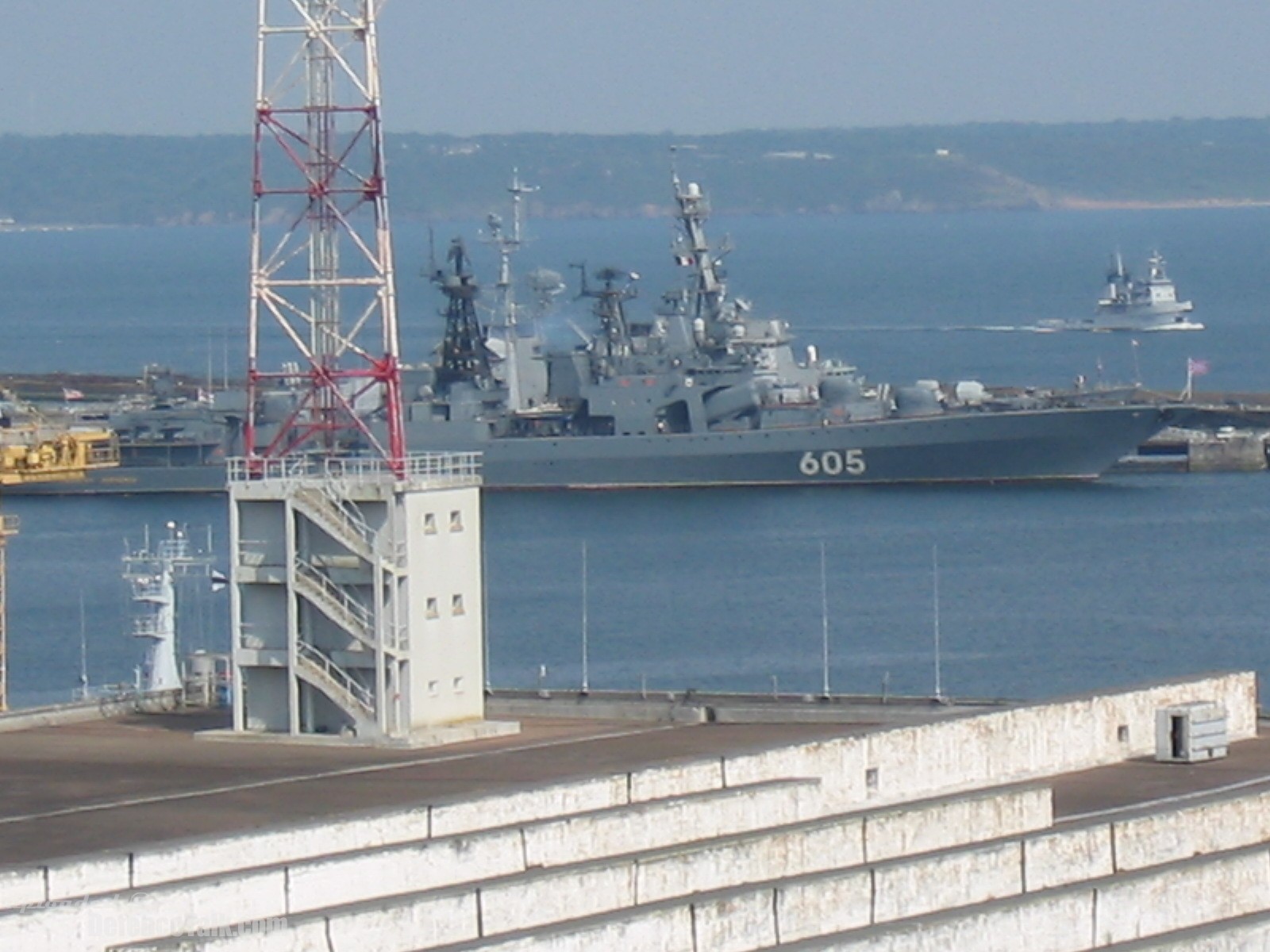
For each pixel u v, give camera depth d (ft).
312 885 424.05
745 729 613.93
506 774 548.72
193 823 492.13
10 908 402.31
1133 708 593.42
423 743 597.93
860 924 438.40
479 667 619.26
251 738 607.37
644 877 441.68
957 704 634.43
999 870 462.60
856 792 536.42
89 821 495.82
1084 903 440.86
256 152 639.76
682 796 495.41
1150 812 504.43
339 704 603.67
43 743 607.37
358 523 603.26
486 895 419.54
